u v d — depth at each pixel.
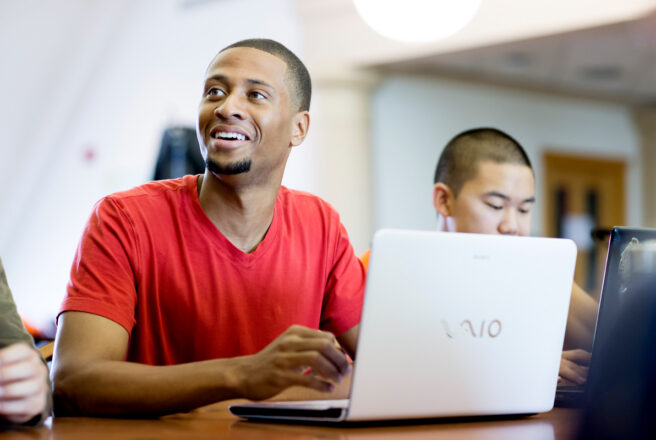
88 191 5.63
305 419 1.15
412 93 5.96
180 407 1.20
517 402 1.23
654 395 1.16
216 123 1.52
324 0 5.16
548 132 6.78
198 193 1.61
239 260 1.58
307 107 1.64
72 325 1.38
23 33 5.36
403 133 5.89
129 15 5.54
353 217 5.36
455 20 3.22
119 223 1.50
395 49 5.05
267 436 1.03
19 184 5.88
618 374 1.17
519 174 2.00
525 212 2.04
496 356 1.20
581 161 7.01
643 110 7.23
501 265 1.18
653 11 4.32
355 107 5.36
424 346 1.13
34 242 5.87
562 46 5.45
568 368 1.57
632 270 1.19
